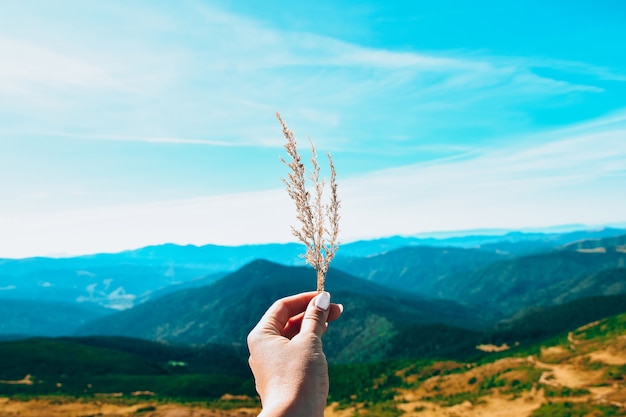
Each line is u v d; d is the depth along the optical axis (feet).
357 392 410.93
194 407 330.34
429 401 333.62
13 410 317.63
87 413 305.53
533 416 237.66
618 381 280.51
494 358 456.86
